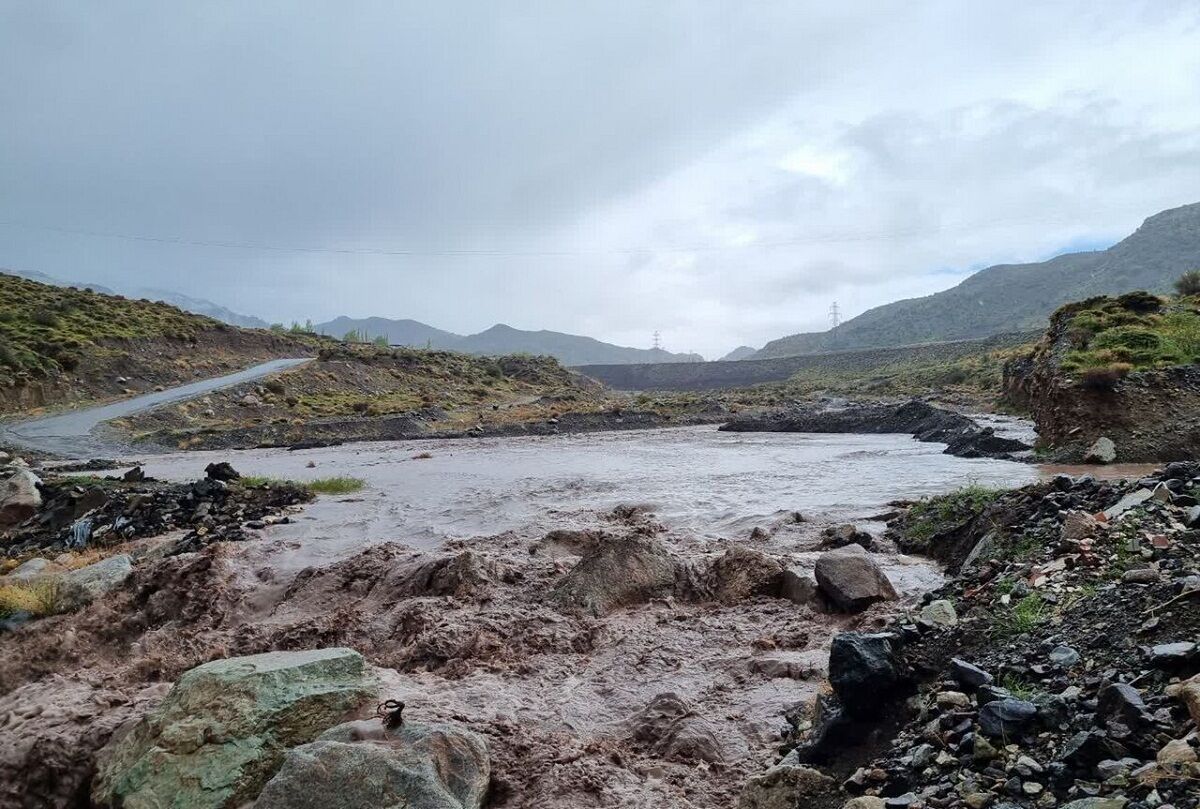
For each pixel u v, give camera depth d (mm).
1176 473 8828
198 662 8359
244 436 49750
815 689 6648
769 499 19094
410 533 15852
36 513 19250
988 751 4051
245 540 15078
